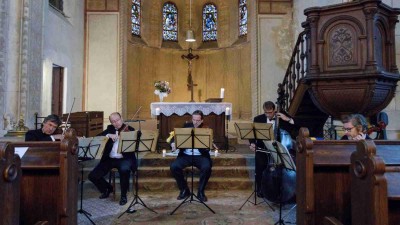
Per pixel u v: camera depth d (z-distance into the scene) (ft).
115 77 32.91
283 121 17.67
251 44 34.68
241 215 14.98
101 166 17.49
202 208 16.10
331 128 21.24
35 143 10.41
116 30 33.17
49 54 25.43
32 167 10.00
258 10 34.01
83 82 32.78
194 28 41.83
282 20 33.96
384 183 6.50
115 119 17.93
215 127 25.32
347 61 14.67
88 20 33.14
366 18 14.15
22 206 10.36
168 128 25.31
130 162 17.28
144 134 15.39
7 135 19.26
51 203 10.39
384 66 15.20
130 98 36.58
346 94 14.75
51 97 26.00
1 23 20.40
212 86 40.47
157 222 14.10
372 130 14.37
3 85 20.54
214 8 41.50
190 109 24.88
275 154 14.21
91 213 15.42
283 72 33.73
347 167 10.49
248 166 21.47
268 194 15.25
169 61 40.91
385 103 15.28
